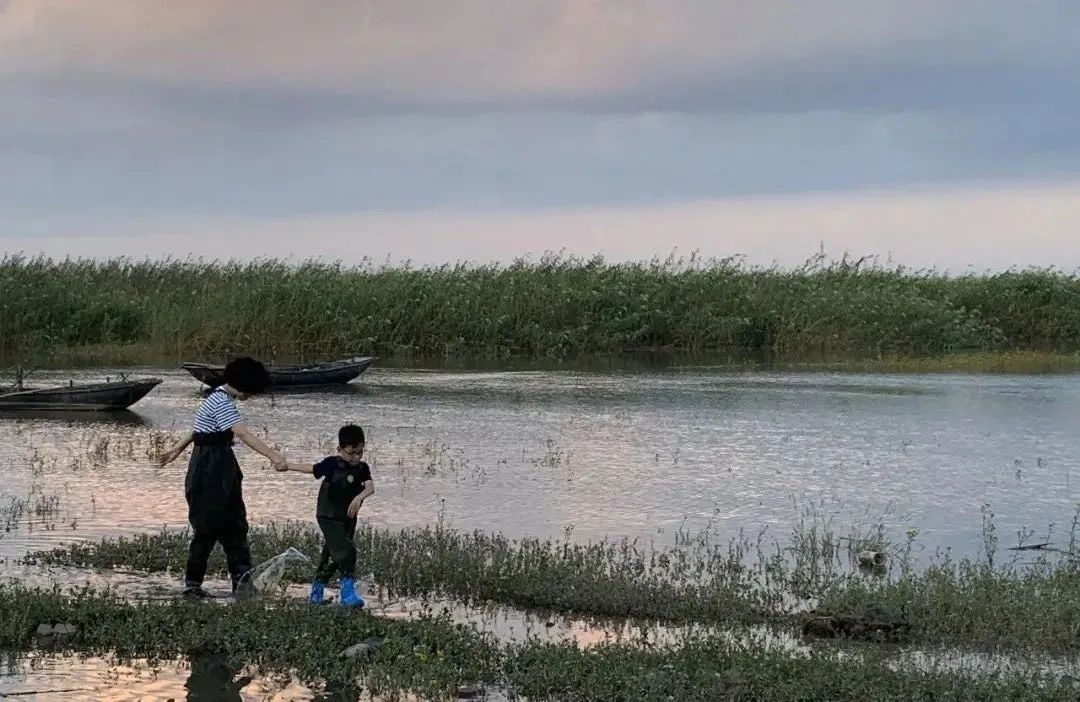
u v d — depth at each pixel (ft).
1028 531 47.78
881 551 43.06
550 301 142.72
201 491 36.22
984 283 158.20
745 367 122.11
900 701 27.78
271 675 30.04
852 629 33.86
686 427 78.07
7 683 29.22
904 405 89.51
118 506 50.96
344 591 35.45
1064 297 152.87
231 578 37.29
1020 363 123.44
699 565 40.83
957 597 35.63
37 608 33.32
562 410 87.45
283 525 47.14
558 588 36.96
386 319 135.44
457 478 59.06
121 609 33.58
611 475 60.03
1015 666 31.09
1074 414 83.82
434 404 91.25
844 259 162.20
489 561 40.32
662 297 146.51
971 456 66.08
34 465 61.87
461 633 32.17
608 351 140.77
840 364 124.16
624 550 42.24
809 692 28.04
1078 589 36.81
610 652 30.45
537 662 29.84
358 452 35.73
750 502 53.36
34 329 135.85
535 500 53.47
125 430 76.18
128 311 141.79
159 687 29.14
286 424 79.46
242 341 133.08
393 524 48.11
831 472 61.05
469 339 137.59
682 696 27.86
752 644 31.24
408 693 28.81
